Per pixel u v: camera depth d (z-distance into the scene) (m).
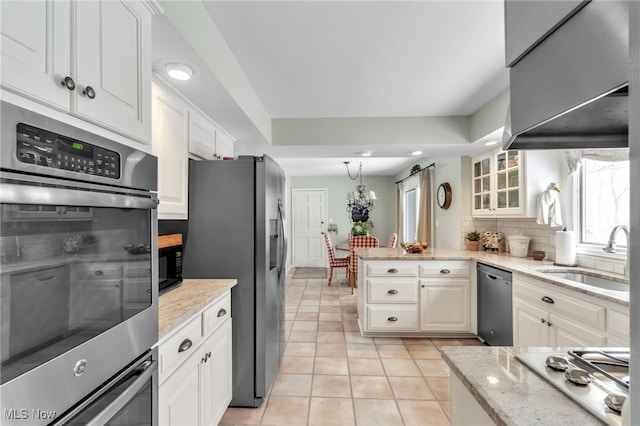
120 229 0.88
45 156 0.63
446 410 2.03
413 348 2.96
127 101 0.96
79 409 0.72
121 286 0.88
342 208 7.98
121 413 0.88
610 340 1.63
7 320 0.57
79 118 0.78
